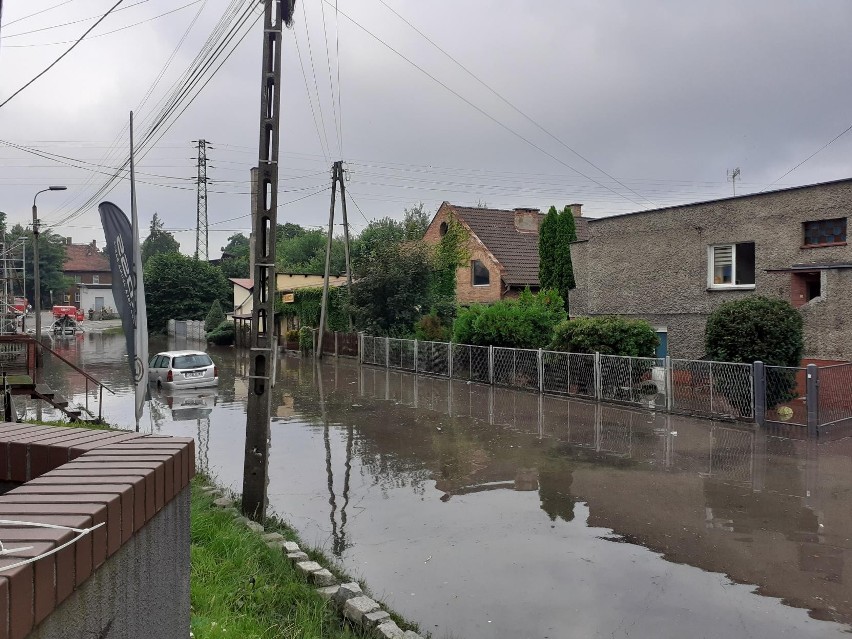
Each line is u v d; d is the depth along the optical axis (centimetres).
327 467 1066
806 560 652
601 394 1709
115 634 217
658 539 717
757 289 1750
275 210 862
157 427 1434
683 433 1290
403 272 2945
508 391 1961
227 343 4656
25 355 1689
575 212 3528
